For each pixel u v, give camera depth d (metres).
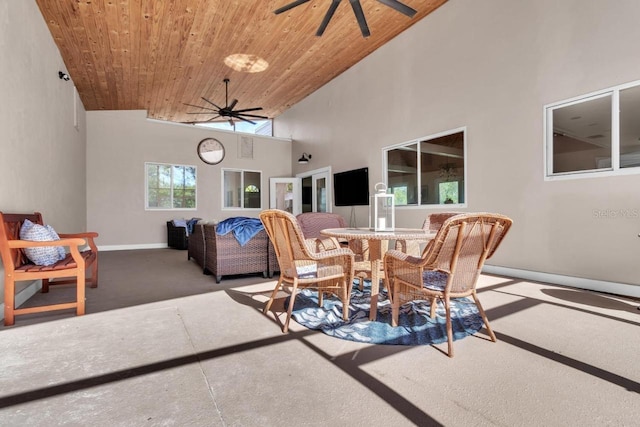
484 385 1.52
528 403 1.37
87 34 4.65
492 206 4.20
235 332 2.20
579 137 3.43
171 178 8.18
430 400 1.40
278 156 9.48
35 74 3.63
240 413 1.32
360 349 1.91
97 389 1.49
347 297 2.50
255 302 2.96
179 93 7.40
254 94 8.11
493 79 4.20
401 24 5.30
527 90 3.83
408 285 2.17
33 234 2.59
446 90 4.82
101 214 7.41
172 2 4.18
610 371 1.64
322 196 8.09
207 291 3.41
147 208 7.88
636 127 3.06
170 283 3.82
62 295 3.23
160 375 1.62
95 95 6.74
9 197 2.82
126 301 3.00
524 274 3.86
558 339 2.04
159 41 5.09
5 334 2.17
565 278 3.49
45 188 3.99
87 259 2.98
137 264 5.29
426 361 1.76
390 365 1.71
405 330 2.19
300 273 2.40
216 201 8.69
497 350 1.88
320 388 1.50
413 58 5.37
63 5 3.96
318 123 8.10
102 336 2.13
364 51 6.19
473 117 4.44
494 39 4.18
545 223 3.67
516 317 2.45
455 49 4.68
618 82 3.12
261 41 5.41
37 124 3.68
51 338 2.10
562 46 3.52
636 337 2.06
